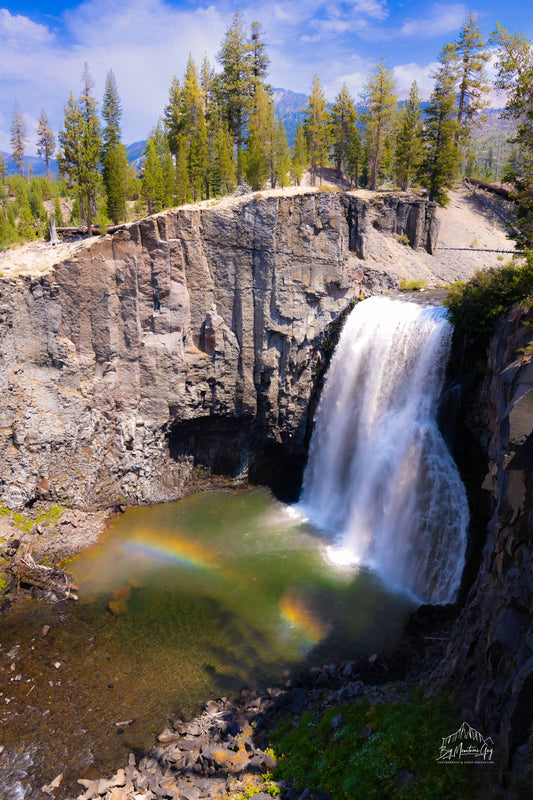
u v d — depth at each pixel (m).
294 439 54.72
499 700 18.69
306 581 39.94
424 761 20.39
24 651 32.56
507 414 19.28
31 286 43.50
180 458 53.69
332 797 20.41
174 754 25.17
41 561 40.88
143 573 40.56
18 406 43.62
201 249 48.69
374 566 42.31
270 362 51.66
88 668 31.30
